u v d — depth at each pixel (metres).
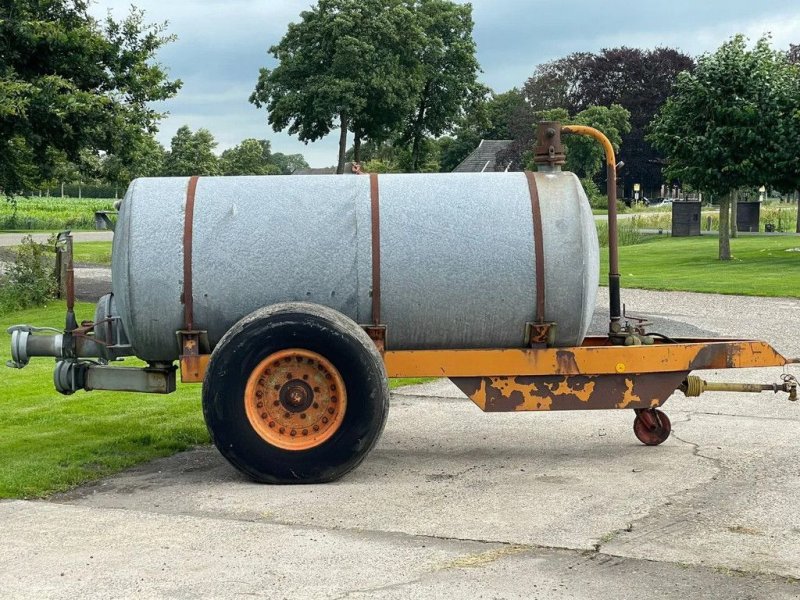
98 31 20.06
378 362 6.55
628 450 7.60
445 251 6.89
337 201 6.99
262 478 6.59
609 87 92.38
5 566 4.98
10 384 11.06
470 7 71.56
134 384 7.29
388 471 7.01
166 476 6.96
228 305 6.86
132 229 6.91
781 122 26.78
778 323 15.02
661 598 4.50
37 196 110.69
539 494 6.32
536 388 7.11
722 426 8.48
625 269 26.45
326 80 57.81
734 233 40.81
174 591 4.62
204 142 86.12
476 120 75.88
